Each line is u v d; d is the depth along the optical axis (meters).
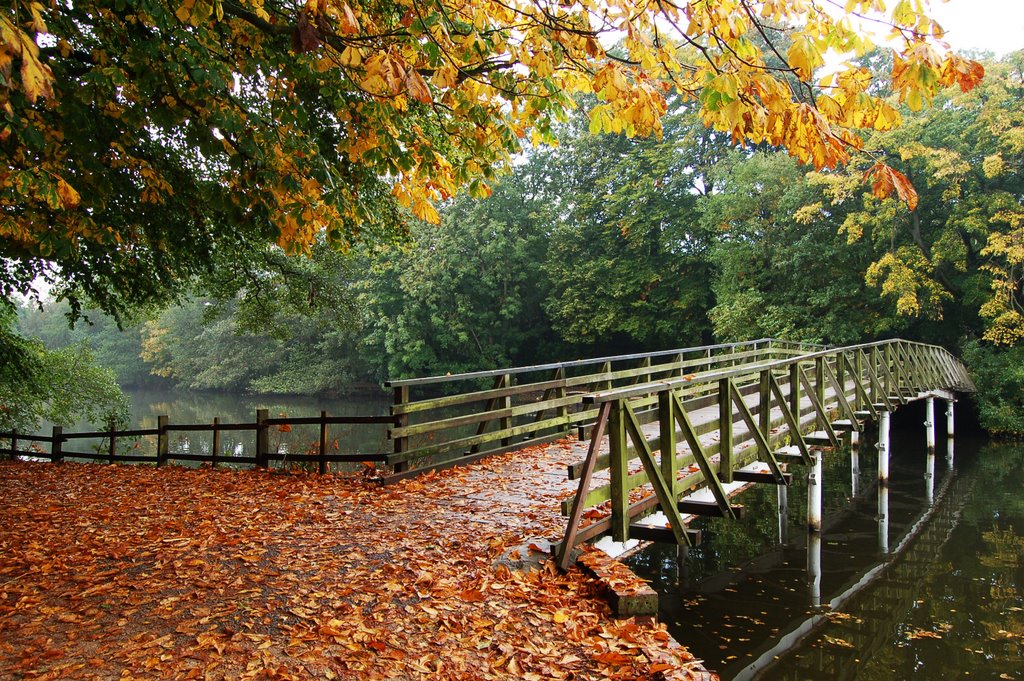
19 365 16.27
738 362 21.30
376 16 5.04
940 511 12.87
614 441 5.11
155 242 9.58
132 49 4.86
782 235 24.59
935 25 2.97
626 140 31.94
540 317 37.41
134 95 5.43
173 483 8.48
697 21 3.28
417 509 6.38
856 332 22.56
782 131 3.33
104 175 5.72
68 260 9.81
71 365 19.00
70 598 4.25
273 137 5.26
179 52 4.79
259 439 9.17
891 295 21.83
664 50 3.56
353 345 41.78
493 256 34.16
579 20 3.97
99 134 5.97
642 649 3.59
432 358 36.56
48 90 2.38
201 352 52.44
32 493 8.23
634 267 30.77
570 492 6.95
